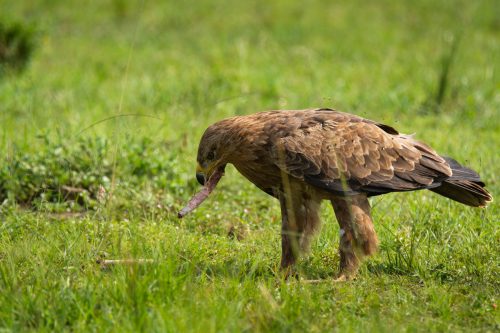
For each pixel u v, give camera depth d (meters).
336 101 25.72
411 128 22.58
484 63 32.22
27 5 43.59
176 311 10.83
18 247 13.37
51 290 11.36
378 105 25.80
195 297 11.45
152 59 33.38
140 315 10.65
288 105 25.45
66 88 27.36
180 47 36.16
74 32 39.59
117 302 11.16
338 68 31.38
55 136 20.67
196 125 22.30
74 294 11.27
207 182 13.71
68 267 12.52
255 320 10.92
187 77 29.20
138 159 18.19
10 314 10.91
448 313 11.47
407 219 15.87
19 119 23.05
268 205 17.31
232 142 13.40
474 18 40.91
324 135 13.48
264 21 41.50
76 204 16.83
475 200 14.14
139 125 22.00
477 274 13.47
